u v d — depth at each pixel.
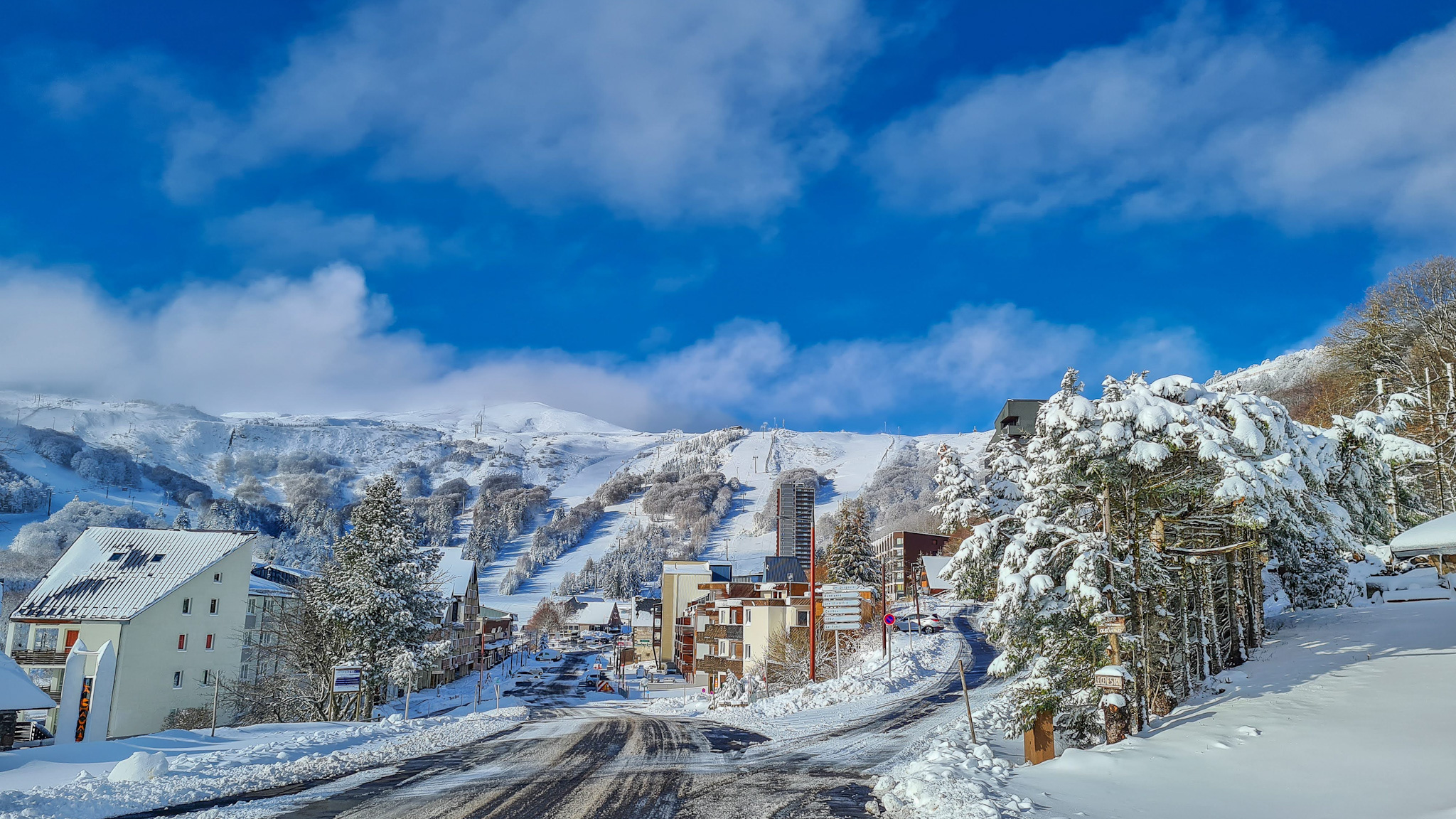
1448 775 11.83
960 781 13.62
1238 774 13.37
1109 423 16.98
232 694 49.75
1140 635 17.83
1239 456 17.70
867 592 45.09
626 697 73.38
